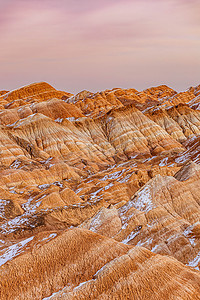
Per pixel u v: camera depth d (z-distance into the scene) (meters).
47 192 116.50
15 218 98.38
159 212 84.06
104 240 60.34
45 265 56.72
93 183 134.50
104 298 51.56
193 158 152.88
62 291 52.69
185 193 90.62
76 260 57.31
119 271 54.53
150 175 131.00
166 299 52.03
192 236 77.50
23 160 170.50
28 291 53.28
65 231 62.31
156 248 76.19
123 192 119.56
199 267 70.25
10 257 60.25
